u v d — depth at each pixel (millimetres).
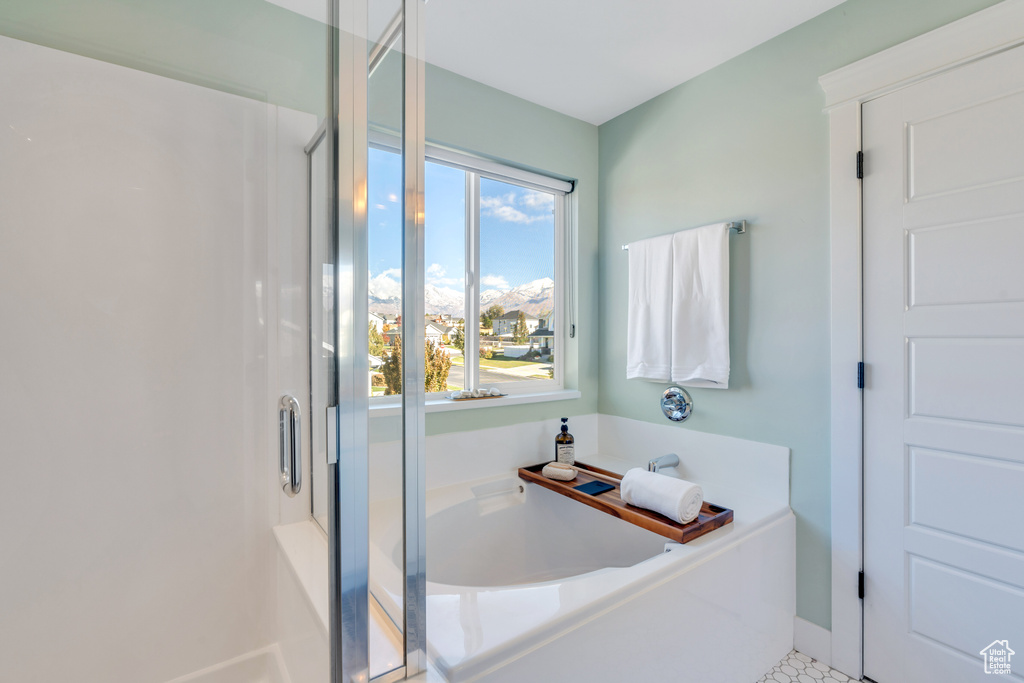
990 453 1362
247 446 1196
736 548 1547
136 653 1141
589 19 1736
